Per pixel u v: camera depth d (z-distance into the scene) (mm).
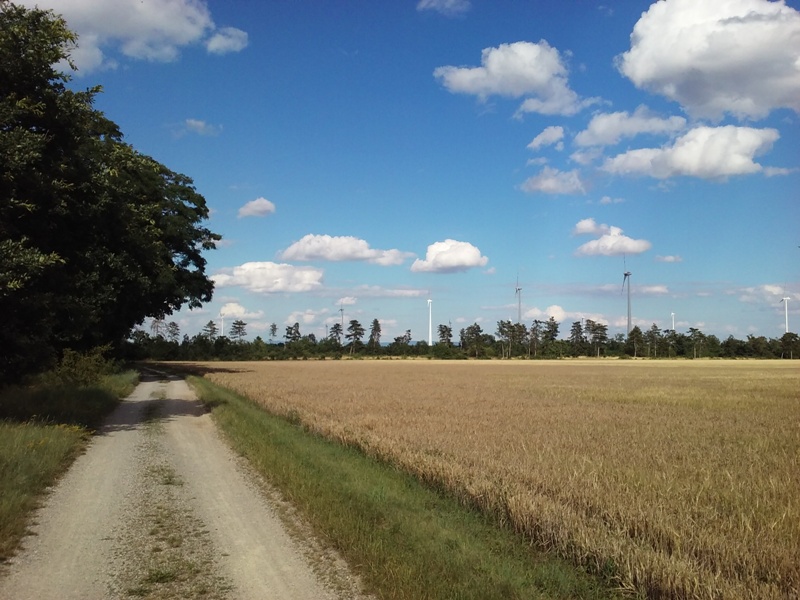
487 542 6555
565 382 42531
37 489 8336
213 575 5438
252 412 18547
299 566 5664
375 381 42031
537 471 8867
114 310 32938
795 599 4648
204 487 8891
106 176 16125
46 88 14305
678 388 35438
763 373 60906
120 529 6793
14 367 15734
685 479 8773
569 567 5742
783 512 6758
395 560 5484
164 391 29828
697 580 4812
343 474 9422
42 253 14844
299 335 177375
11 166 12664
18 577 5344
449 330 185250
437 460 9812
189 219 44562
